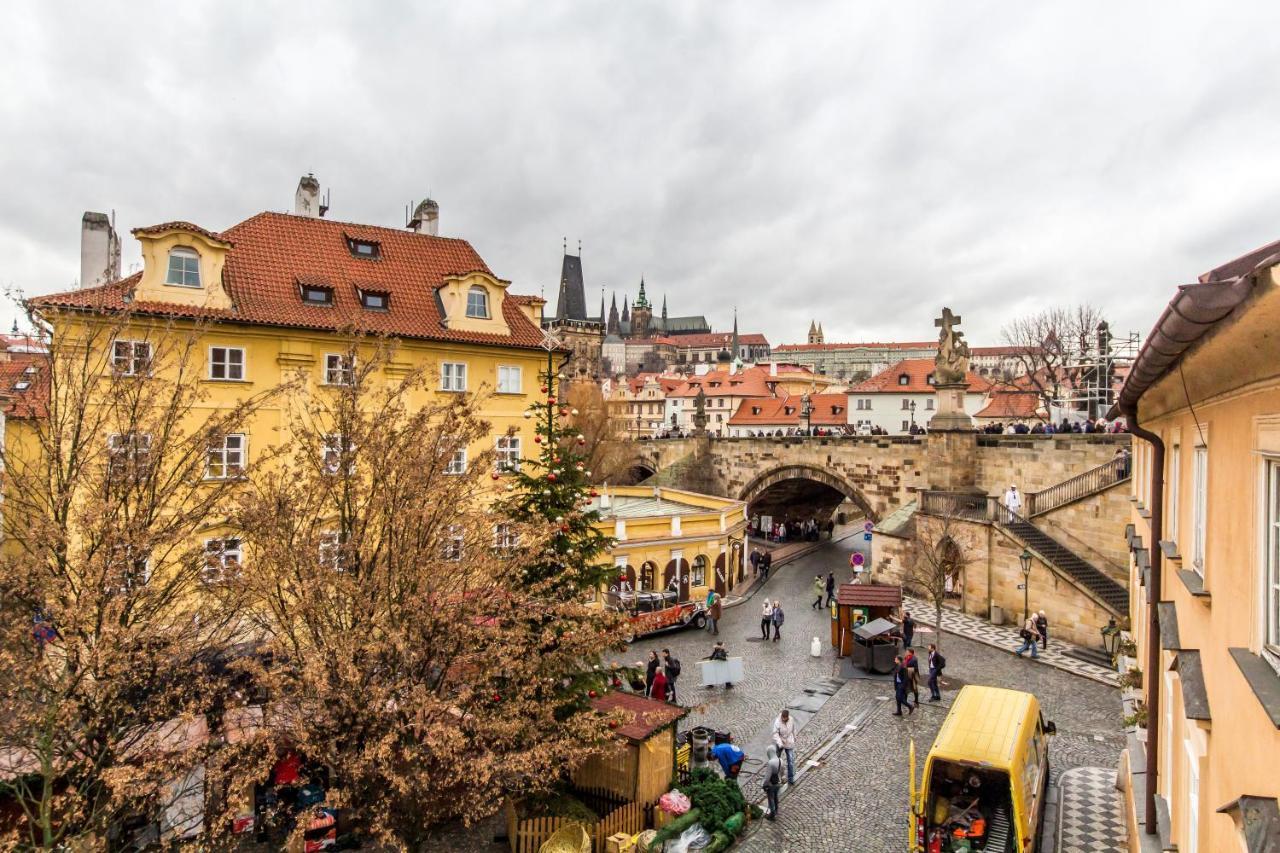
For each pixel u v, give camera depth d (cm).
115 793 1241
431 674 1584
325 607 1476
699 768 2127
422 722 1388
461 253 3888
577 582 1989
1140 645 1925
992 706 1862
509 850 1859
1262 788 505
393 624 1474
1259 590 558
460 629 1489
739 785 2173
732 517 4975
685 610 4025
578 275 19900
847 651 3484
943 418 4922
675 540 4381
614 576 2102
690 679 3169
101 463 1515
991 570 4166
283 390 1825
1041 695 2953
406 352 3341
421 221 4234
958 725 1784
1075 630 3675
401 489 1591
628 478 8744
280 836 1766
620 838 1800
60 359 1706
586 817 1847
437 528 1591
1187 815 891
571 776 2020
